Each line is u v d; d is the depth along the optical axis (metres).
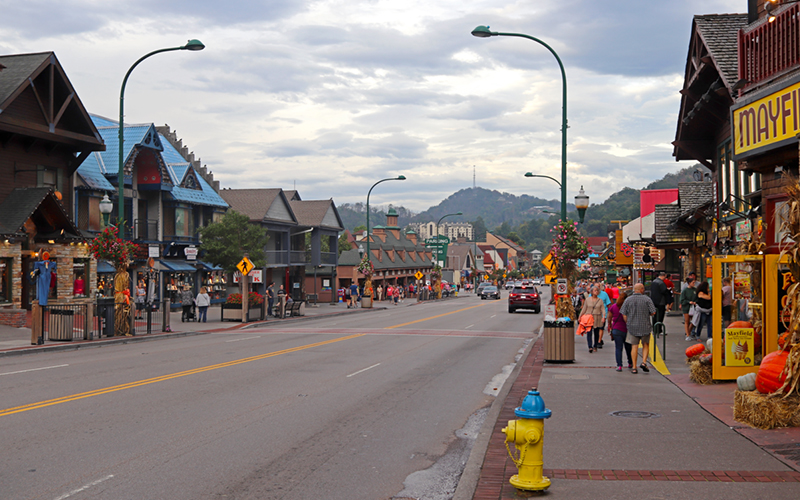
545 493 6.14
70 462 7.48
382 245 87.50
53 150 32.91
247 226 41.91
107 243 24.69
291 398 11.66
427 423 9.86
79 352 19.92
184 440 8.55
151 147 39.94
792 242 9.65
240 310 33.31
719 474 6.63
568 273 23.38
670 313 33.50
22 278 29.78
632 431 8.58
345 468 7.47
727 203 20.89
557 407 10.30
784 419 8.62
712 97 19.94
